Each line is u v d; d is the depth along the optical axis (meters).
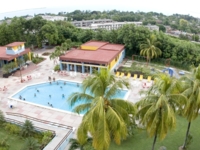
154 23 160.75
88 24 183.62
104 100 16.77
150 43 55.97
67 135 25.72
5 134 26.98
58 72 49.50
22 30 71.81
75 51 55.12
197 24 189.62
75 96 17.44
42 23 71.69
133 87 40.91
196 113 21.34
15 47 50.56
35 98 38.56
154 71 49.97
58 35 74.19
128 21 182.75
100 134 15.16
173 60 57.53
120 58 57.81
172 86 17.66
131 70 49.31
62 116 31.17
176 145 24.64
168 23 173.25
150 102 18.38
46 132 25.98
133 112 17.94
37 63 56.53
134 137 25.83
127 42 61.38
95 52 53.69
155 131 18.47
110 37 65.56
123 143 24.70
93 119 15.22
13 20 76.81
